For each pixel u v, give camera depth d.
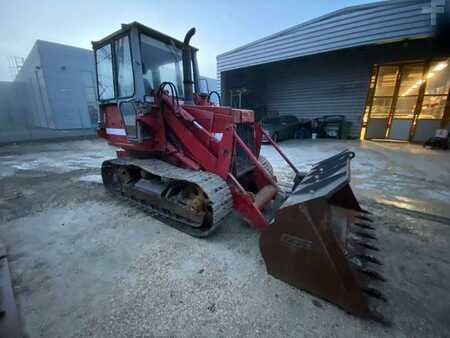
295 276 1.68
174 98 2.73
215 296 1.65
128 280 1.84
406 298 1.61
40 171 5.46
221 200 2.23
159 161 3.02
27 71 17.78
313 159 6.09
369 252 2.05
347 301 1.47
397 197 3.43
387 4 5.75
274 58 8.37
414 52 7.89
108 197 3.73
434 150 7.03
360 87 9.28
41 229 2.71
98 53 3.35
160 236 2.51
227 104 11.26
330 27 6.80
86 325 1.45
